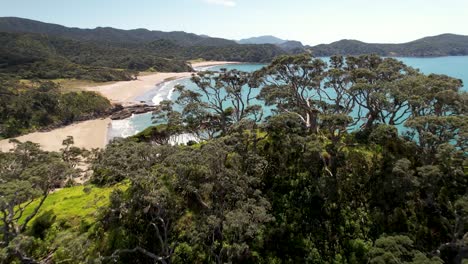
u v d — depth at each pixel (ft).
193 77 136.98
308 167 79.25
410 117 88.07
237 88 136.87
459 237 64.08
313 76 114.21
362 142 89.76
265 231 67.41
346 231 68.85
